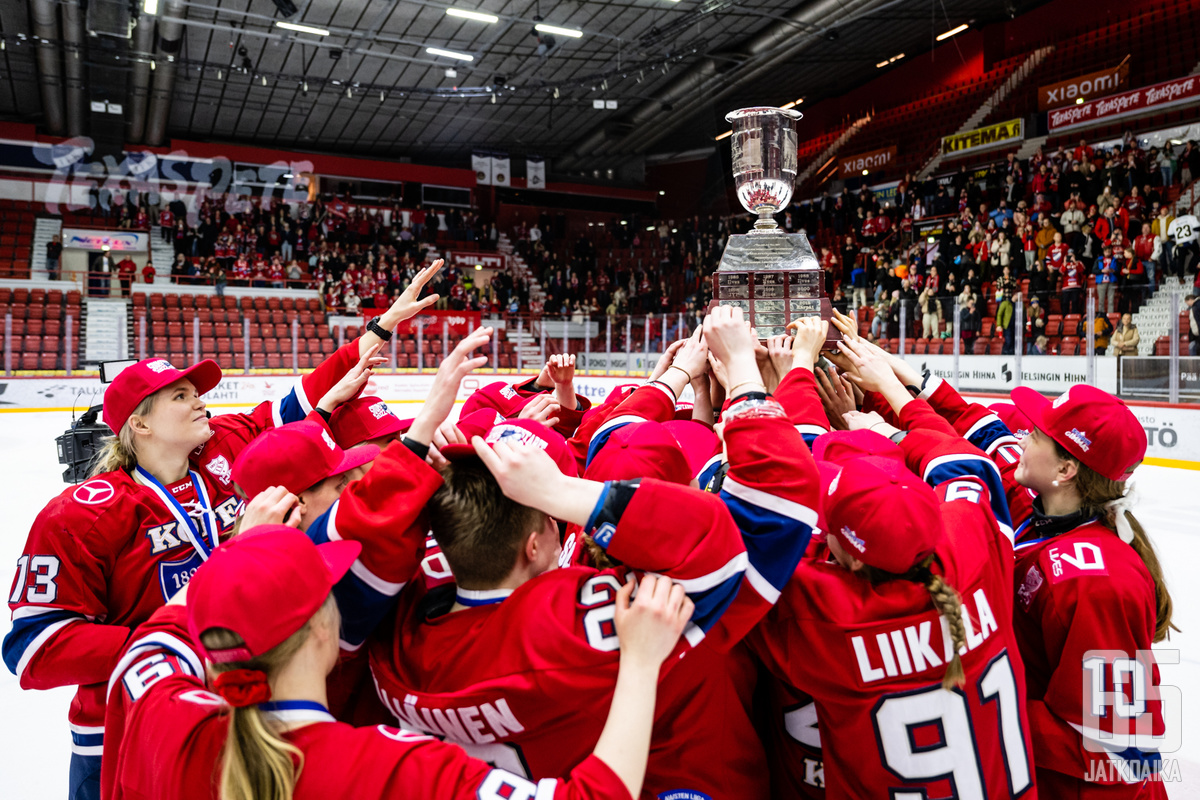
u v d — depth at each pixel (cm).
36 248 2298
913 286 1672
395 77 2269
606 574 134
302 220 2595
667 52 2103
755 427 137
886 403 250
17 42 1805
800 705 162
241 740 107
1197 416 959
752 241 250
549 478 128
